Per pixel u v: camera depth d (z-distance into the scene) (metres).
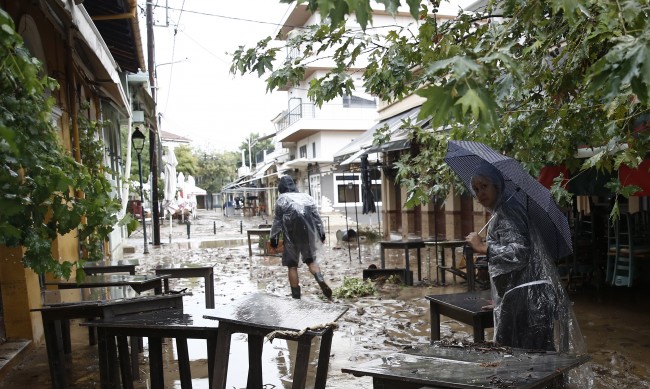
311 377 5.25
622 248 8.29
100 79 11.20
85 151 8.95
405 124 6.38
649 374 4.98
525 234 3.67
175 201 37.25
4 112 3.04
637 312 7.18
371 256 15.18
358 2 1.70
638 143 3.69
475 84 1.87
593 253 8.54
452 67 1.88
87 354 6.00
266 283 10.97
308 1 1.85
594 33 2.81
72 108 8.52
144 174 44.53
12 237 3.37
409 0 1.83
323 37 5.04
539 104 4.46
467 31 4.90
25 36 7.24
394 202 20.64
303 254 8.49
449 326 7.00
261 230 15.66
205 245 20.52
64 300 4.36
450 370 2.60
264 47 4.91
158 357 4.22
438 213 17.27
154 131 20.73
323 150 32.97
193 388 4.99
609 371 5.05
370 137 18.42
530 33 4.10
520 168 3.57
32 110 3.32
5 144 2.96
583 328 6.50
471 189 4.29
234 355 6.00
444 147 5.91
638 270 8.68
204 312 4.30
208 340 3.84
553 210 3.60
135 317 4.14
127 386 4.46
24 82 2.91
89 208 3.79
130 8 9.37
